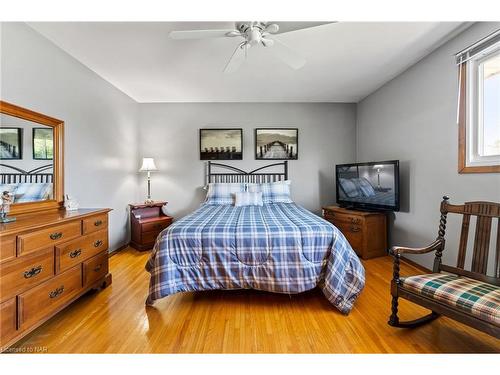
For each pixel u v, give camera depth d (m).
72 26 2.10
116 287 2.40
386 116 3.47
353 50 2.54
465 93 2.22
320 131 4.35
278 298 2.18
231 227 2.15
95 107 3.04
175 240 2.04
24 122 2.06
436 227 2.60
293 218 2.56
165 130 4.28
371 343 1.58
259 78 3.26
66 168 2.56
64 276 1.80
